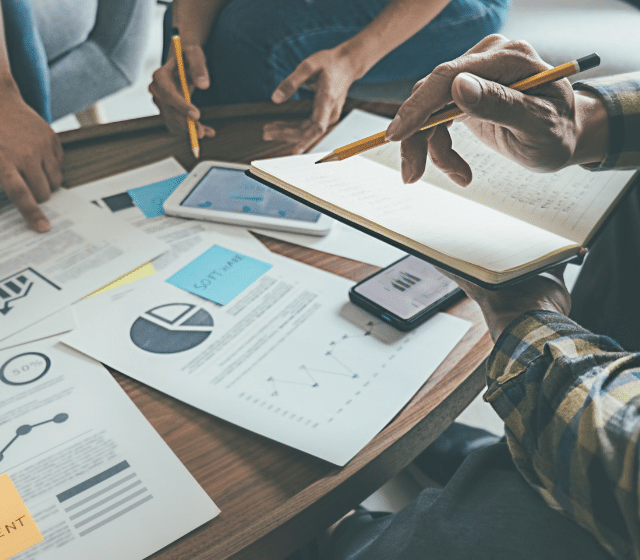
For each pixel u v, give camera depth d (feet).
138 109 7.32
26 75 4.26
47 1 5.02
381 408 1.54
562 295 1.67
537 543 1.28
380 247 2.20
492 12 4.29
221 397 1.58
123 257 2.14
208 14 3.66
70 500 1.34
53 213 2.41
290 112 3.14
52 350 1.76
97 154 2.85
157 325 1.83
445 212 1.81
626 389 1.17
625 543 1.11
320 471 1.41
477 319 1.84
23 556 1.23
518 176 2.09
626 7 5.05
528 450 1.29
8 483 1.38
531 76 1.57
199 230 2.29
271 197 2.45
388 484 3.30
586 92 1.86
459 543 1.36
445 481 3.14
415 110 1.51
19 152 2.48
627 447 1.07
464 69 1.51
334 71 2.88
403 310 1.81
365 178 1.99
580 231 1.82
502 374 1.44
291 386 1.60
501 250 1.55
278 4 3.75
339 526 2.22
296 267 2.07
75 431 1.50
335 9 3.81
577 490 1.15
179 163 2.77
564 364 1.25
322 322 1.82
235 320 1.84
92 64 5.68
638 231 2.98
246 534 1.28
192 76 3.02
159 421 1.53
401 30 3.18
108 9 5.58
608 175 2.06
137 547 1.25
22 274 2.06
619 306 3.23
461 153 2.25
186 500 1.34
